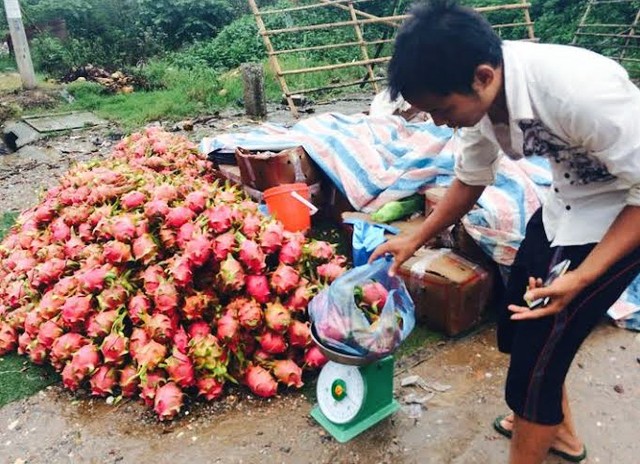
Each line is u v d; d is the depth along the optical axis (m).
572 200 1.46
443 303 2.51
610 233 1.29
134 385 2.21
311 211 3.12
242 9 14.77
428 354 2.45
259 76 6.52
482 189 1.71
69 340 2.29
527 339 1.46
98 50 10.82
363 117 3.87
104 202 2.67
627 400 2.16
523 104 1.24
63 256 2.62
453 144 3.12
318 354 2.24
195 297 2.23
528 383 1.48
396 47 1.25
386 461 1.92
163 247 2.37
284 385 2.26
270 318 2.19
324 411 2.06
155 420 2.13
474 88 1.24
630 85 1.23
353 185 3.15
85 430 2.10
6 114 7.05
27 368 2.46
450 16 1.20
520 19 10.96
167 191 2.48
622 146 1.20
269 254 2.29
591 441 1.99
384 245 1.82
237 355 2.22
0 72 9.80
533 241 1.63
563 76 1.22
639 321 2.57
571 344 1.44
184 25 13.41
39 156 5.68
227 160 3.66
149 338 2.19
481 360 2.41
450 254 2.67
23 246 2.88
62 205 2.89
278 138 3.50
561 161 1.42
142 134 3.94
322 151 3.31
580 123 1.22
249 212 2.44
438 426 2.06
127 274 2.34
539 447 1.56
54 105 7.60
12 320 2.56
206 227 2.31
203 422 2.12
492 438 2.01
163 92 8.24
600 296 1.39
